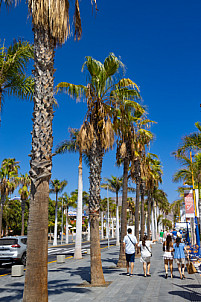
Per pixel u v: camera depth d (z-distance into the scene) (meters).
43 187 5.80
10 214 57.66
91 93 11.91
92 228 10.77
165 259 11.30
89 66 11.78
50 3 6.57
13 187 43.72
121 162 20.12
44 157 5.91
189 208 16.92
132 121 17.19
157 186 39.34
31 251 5.50
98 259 10.59
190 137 18.06
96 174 11.18
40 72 6.33
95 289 9.54
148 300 7.57
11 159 44.88
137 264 16.50
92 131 11.47
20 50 11.19
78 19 7.59
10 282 11.72
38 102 6.17
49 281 11.52
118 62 12.01
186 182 23.91
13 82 11.62
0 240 17.70
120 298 8.00
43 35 6.56
